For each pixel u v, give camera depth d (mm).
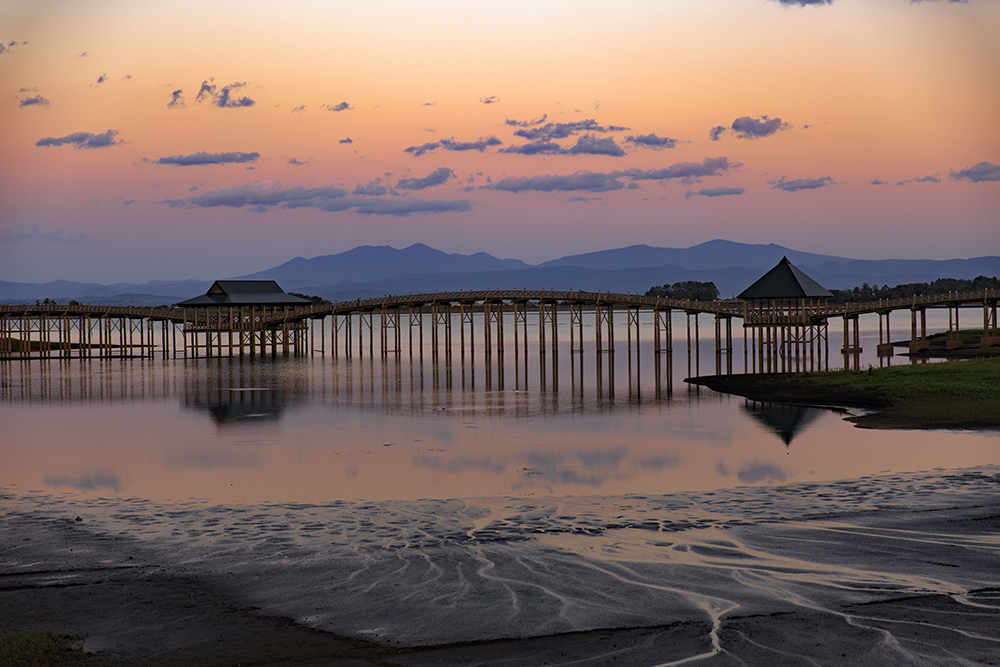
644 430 43344
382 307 108812
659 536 21781
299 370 89438
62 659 14555
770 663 14203
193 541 22031
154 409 56062
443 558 20109
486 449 38219
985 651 14461
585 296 98688
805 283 93875
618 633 15531
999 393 47906
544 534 22203
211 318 123312
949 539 20797
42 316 122812
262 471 33438
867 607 16500
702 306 94625
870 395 52406
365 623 16156
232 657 14648
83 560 20406
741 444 38094
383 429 45188
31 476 32719
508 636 15469
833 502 25062
